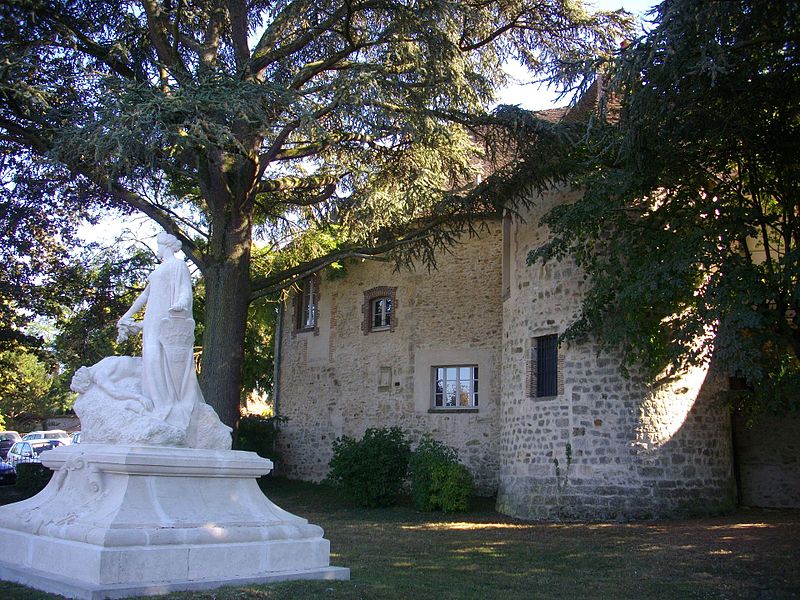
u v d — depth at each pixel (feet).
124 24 52.34
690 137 38.88
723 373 47.57
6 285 64.85
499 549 38.32
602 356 49.19
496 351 66.28
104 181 48.44
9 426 169.68
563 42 54.70
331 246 73.10
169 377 26.78
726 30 34.35
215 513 25.21
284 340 85.61
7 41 48.85
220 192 52.90
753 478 53.06
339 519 52.34
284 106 45.73
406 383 71.31
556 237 45.70
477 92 51.62
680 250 36.96
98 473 24.11
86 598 20.26
